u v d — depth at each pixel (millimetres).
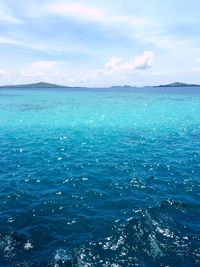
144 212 11266
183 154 20312
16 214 11250
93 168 16984
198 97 94688
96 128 30672
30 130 29516
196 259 8461
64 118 38688
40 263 8336
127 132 28391
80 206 11961
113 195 13086
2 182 14672
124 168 17016
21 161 18406
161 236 9617
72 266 8188
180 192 13430
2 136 26344
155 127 31328
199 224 10422
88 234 9828
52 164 17766
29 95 122062
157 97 99188
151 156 19719
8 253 8797
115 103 68812
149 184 14445
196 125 32594
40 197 12852
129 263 8305
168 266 8172
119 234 9758
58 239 9547
